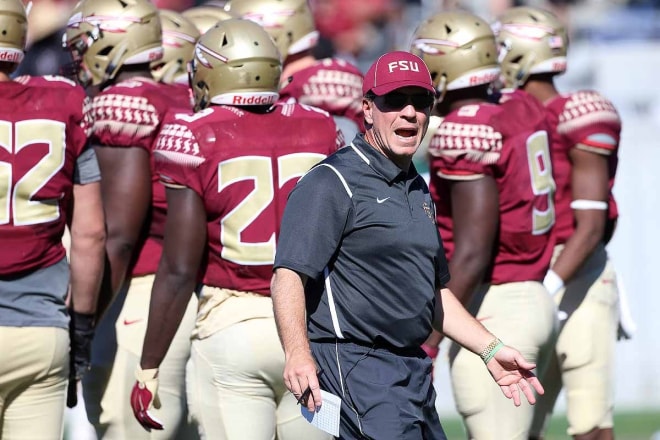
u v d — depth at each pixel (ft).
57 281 55.11
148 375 56.59
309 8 73.56
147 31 63.16
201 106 57.47
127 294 61.11
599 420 69.56
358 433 47.83
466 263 59.16
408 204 48.29
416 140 47.93
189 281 55.31
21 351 53.62
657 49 122.01
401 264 47.75
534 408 69.21
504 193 60.49
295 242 46.73
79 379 58.29
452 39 62.54
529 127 61.93
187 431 61.36
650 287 106.22
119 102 59.57
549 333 62.54
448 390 105.09
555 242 67.67
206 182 54.85
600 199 67.10
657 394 106.42
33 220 53.88
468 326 50.29
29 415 54.85
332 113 71.72
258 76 56.13
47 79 55.98
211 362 55.26
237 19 58.34
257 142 55.42
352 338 48.16
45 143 54.29
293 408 56.13
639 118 116.98
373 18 134.51
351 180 47.55
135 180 59.52
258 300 55.21
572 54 122.21
